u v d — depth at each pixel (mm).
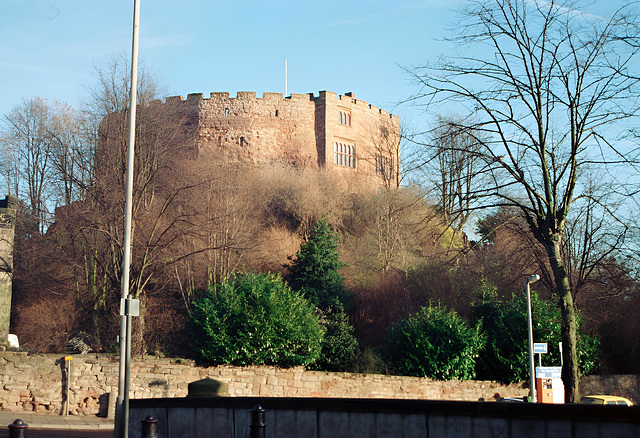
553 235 16766
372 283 41812
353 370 30484
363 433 9664
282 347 28031
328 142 67125
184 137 52938
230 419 11719
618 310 34688
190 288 38906
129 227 16203
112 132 33875
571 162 16656
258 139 65562
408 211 43094
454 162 17141
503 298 34469
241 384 27359
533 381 25203
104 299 33500
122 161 32938
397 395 28797
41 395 26141
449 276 36875
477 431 8445
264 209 51688
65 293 39312
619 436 7273
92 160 36062
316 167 60406
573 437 7617
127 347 15062
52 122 52906
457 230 19125
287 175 55625
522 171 16891
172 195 33094
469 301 35406
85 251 35719
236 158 64750
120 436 14570
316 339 29062
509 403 8195
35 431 21453
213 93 65688
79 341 34875
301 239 49688
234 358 27453
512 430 8125
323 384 28172
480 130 17016
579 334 32188
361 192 56406
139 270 31703
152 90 36438
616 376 32969
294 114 67125
